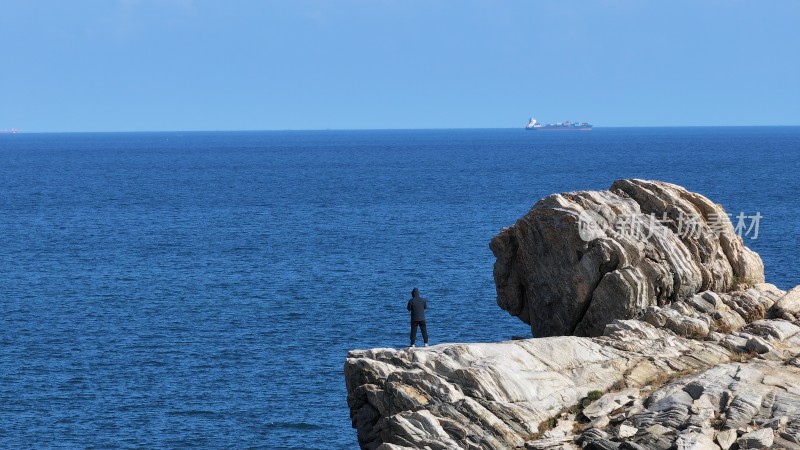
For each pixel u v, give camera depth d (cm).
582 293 7488
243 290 18012
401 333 14350
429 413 5344
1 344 13962
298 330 14688
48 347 13850
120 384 12056
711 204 8150
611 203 7919
